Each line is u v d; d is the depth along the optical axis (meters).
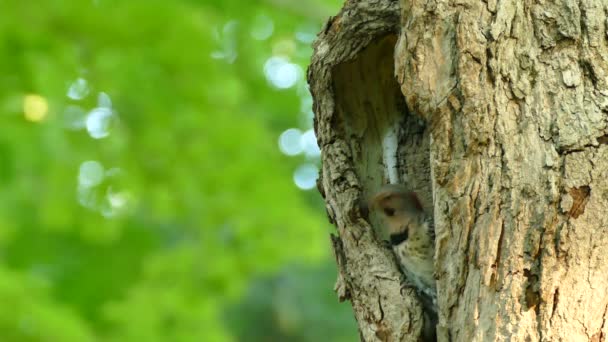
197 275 13.75
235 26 14.53
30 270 14.33
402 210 6.15
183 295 13.38
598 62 5.23
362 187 6.37
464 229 5.14
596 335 4.74
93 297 14.47
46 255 14.55
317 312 16.95
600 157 5.00
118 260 14.77
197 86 13.50
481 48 5.37
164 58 13.28
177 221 15.37
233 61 14.59
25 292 11.34
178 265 13.69
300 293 17.06
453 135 5.32
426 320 5.64
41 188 13.20
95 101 13.28
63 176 12.88
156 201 13.96
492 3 5.45
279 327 16.80
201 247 13.90
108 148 13.22
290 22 14.49
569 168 5.01
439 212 5.28
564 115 5.13
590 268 4.85
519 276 4.89
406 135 6.74
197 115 13.58
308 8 13.54
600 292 4.80
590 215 4.92
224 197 13.82
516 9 5.40
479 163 5.20
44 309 11.36
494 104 5.26
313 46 6.45
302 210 14.20
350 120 6.54
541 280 4.85
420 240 6.01
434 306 5.83
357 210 6.05
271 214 13.73
